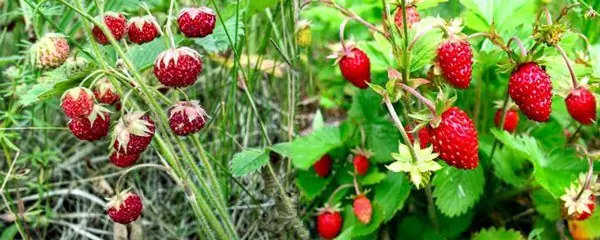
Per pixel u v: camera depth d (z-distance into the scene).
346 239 0.33
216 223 0.32
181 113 0.29
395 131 0.37
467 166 0.28
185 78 0.28
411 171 0.28
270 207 0.41
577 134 0.38
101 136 0.29
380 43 0.35
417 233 0.38
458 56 0.29
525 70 0.30
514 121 0.38
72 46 0.41
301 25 0.36
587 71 0.33
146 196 0.44
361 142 0.38
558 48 0.31
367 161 0.37
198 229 0.39
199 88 0.47
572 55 0.37
